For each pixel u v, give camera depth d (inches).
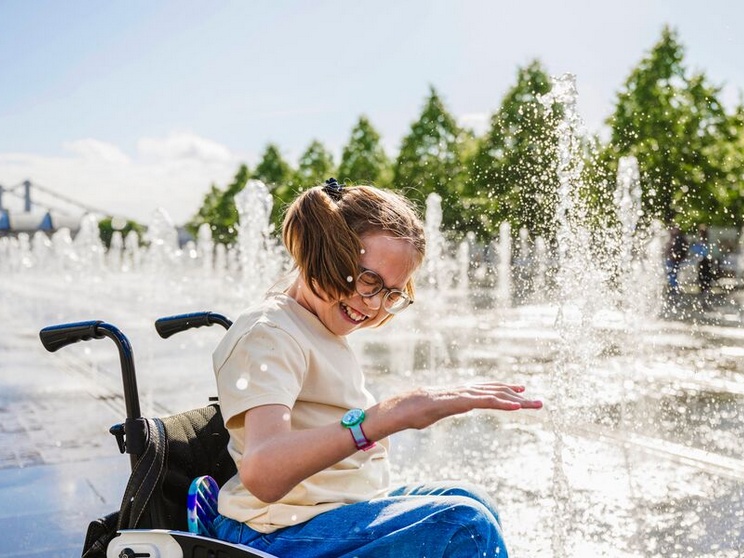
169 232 738.2
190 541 62.1
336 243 63.1
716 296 637.9
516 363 275.4
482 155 1030.4
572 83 195.5
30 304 599.5
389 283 64.3
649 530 112.3
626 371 251.4
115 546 64.5
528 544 107.7
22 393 224.8
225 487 66.7
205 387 231.3
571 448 156.1
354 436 55.8
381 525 59.5
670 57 829.2
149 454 66.2
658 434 169.0
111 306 551.8
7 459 153.6
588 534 111.0
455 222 1066.1
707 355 290.7
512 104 1013.2
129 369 66.7
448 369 261.9
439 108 1229.7
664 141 808.9
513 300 604.7
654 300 521.7
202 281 802.2
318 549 60.0
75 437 171.9
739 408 194.7
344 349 68.1
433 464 146.3
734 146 802.8
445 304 565.9
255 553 59.2
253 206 391.5
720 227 794.2
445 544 58.2
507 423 179.0
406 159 1229.1
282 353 61.3
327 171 1590.8
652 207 794.2
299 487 62.0
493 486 133.5
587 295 256.2
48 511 125.0
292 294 69.0
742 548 105.4
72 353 316.8
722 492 127.7
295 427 64.1
